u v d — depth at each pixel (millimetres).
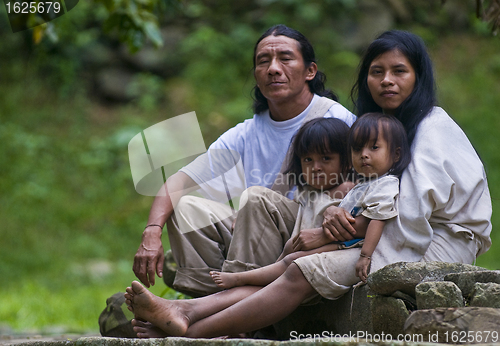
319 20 21109
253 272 4422
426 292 3555
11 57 21453
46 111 20406
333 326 4477
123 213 17359
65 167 18703
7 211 16938
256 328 4191
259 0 21781
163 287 11281
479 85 20078
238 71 21078
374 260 4164
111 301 5410
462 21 22406
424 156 4398
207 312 4270
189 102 20297
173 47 21797
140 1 7535
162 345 3668
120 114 20578
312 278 4160
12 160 18641
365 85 5145
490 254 13336
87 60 21516
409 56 4812
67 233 16500
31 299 11383
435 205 4273
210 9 22531
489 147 17547
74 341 4094
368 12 21406
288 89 5445
